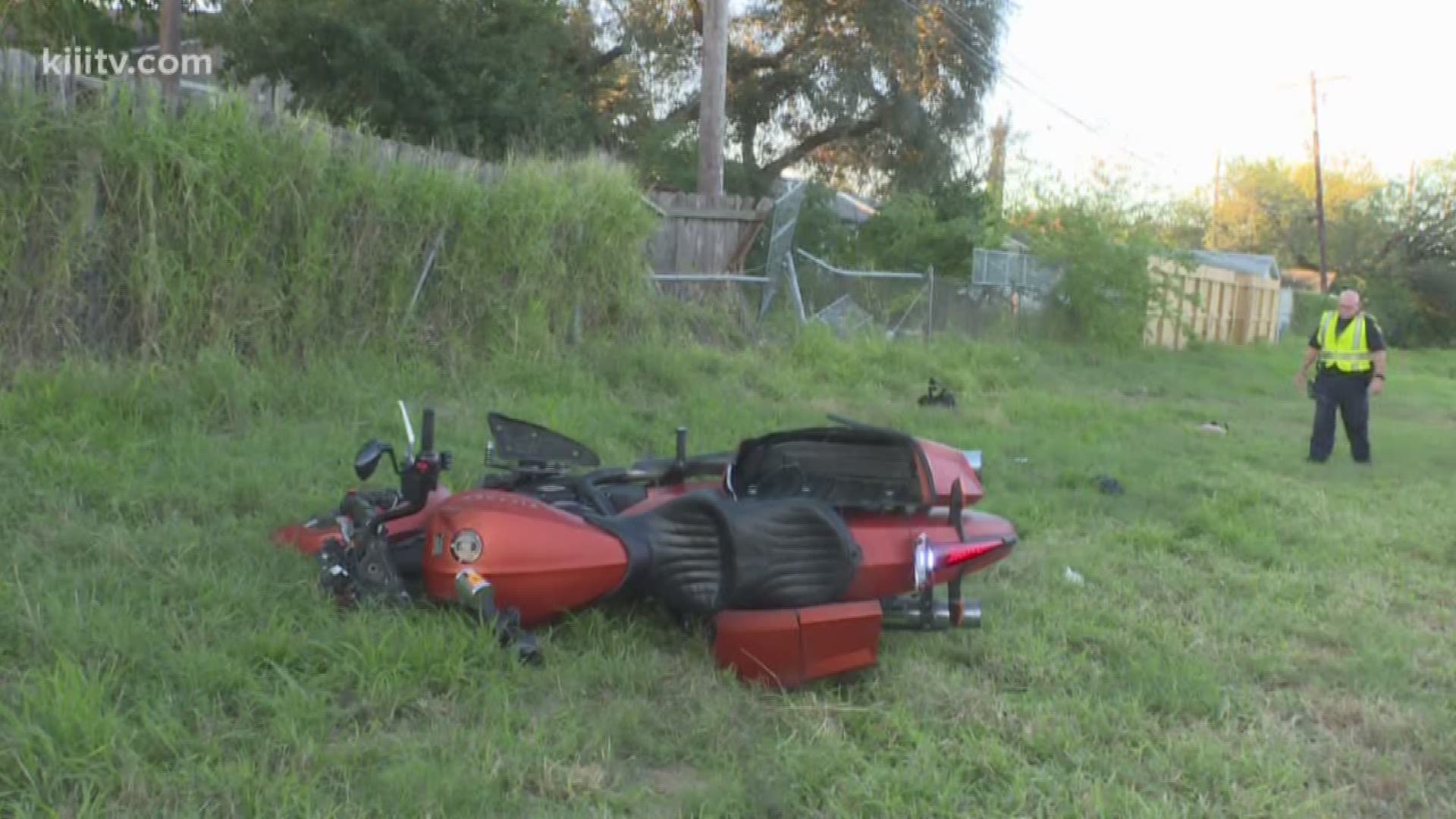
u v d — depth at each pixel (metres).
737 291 15.36
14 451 6.86
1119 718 4.65
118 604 4.86
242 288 9.41
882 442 5.83
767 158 32.31
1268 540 7.75
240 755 3.74
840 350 14.84
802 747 4.21
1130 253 22.41
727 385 12.45
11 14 16.80
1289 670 5.34
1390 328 51.16
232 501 6.50
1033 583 6.59
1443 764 4.46
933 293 19.19
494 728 4.08
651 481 6.07
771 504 4.94
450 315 11.09
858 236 25.45
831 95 30.94
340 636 4.61
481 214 11.20
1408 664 5.52
